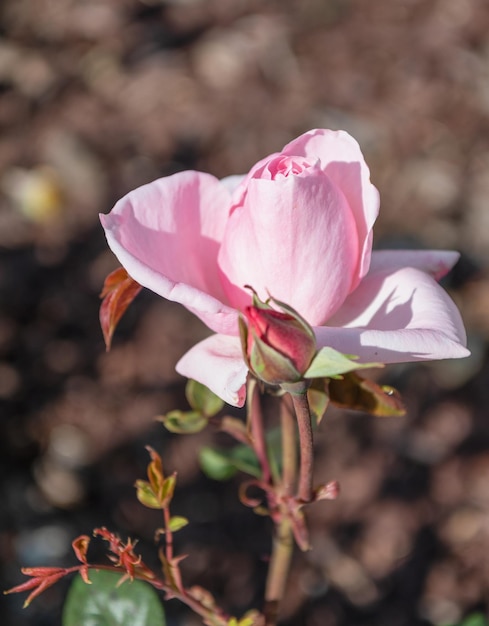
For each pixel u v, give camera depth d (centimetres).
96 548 88
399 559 89
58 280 109
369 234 43
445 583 88
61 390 101
